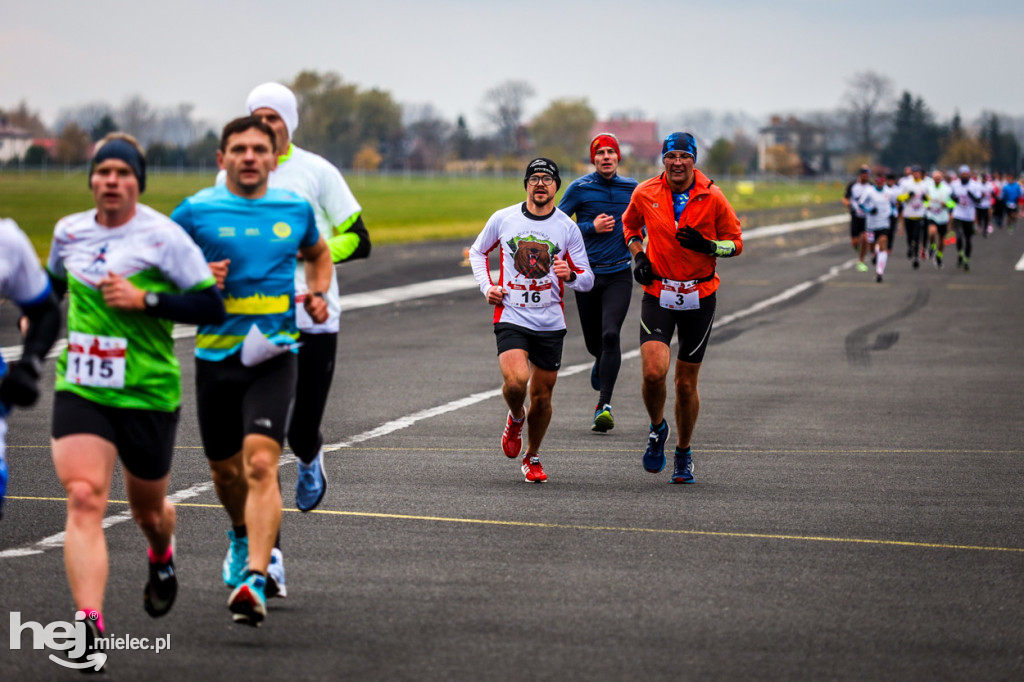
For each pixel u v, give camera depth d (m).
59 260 11.66
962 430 23.81
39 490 18.00
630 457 21.23
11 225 11.17
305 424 14.14
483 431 23.45
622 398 27.77
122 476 19.14
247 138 12.45
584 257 19.31
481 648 11.35
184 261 11.58
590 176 24.86
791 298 50.75
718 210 19.12
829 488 18.70
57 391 11.56
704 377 30.72
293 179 14.53
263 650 11.29
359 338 38.03
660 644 11.49
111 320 11.42
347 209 14.84
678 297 18.97
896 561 14.55
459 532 15.76
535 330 18.95
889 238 69.00
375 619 12.20
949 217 68.81
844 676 10.71
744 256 75.69
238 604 11.27
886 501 17.83
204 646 11.39
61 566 14.01
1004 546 15.32
